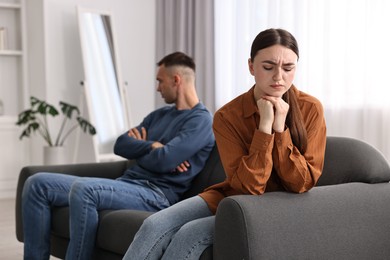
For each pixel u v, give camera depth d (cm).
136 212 301
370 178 265
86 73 643
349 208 246
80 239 307
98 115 648
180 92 354
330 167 276
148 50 714
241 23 603
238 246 221
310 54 529
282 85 234
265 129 234
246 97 250
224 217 226
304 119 247
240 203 222
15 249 434
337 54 508
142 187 332
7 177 654
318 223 237
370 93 482
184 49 662
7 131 652
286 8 553
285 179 237
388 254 258
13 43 681
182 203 264
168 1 679
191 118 343
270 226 223
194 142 331
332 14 510
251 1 592
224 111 253
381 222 256
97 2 680
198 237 238
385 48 470
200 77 650
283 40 232
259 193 235
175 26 676
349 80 498
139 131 369
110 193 316
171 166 330
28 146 666
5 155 652
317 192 244
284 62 232
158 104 706
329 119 516
